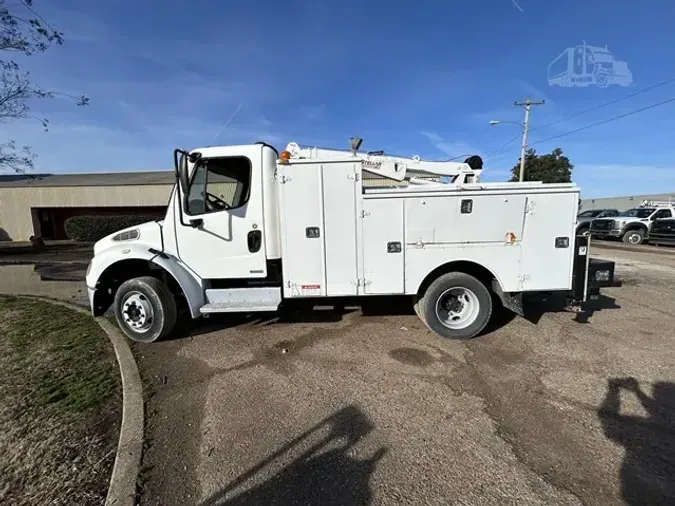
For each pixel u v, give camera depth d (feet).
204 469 7.48
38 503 6.69
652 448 7.87
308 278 14.39
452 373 11.69
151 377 11.81
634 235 56.34
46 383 11.43
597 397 10.07
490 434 8.49
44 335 15.87
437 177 19.01
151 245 15.15
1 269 37.19
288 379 11.49
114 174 94.27
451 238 13.97
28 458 7.96
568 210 13.74
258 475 7.30
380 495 6.70
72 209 73.92
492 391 10.51
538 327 15.93
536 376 11.38
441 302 14.66
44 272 35.01
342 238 14.12
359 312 18.70
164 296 14.76
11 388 11.14
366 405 9.87
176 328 16.63
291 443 8.30
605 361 12.40
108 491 6.89
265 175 14.60
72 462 7.79
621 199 113.80
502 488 6.82
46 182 78.64
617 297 21.07
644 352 13.12
